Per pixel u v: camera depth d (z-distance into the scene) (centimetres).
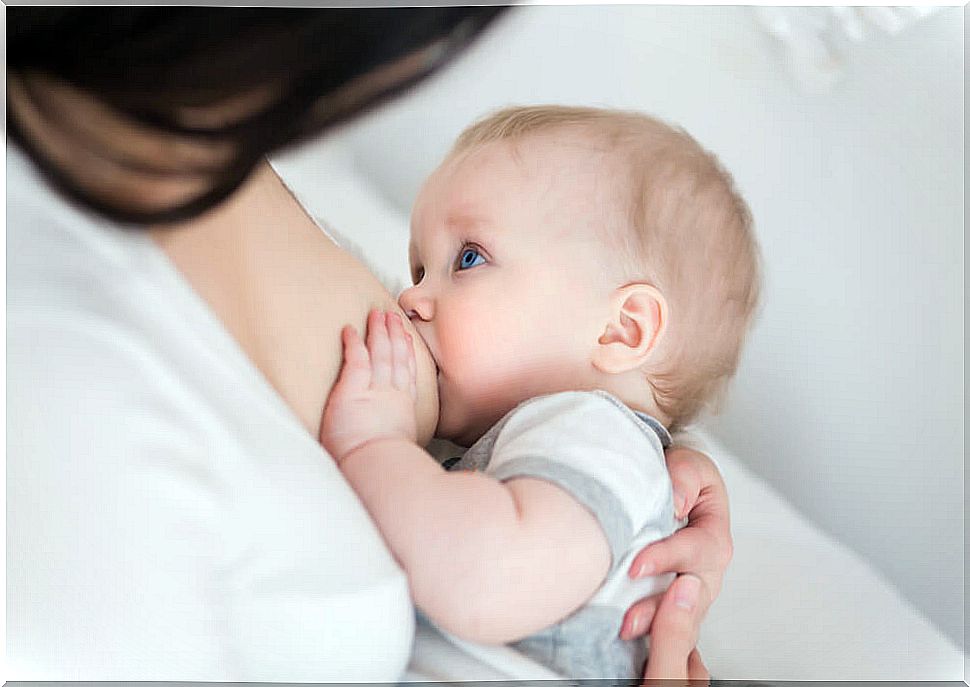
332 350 63
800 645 75
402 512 59
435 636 61
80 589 40
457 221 81
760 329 95
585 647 64
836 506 96
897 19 97
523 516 61
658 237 81
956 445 96
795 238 98
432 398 73
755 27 100
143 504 41
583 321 79
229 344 50
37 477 41
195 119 44
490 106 103
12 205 45
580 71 103
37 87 45
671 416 84
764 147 100
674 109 103
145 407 42
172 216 46
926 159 98
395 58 45
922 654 77
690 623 67
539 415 70
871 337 97
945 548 94
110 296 45
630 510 65
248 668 46
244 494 45
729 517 79
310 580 47
